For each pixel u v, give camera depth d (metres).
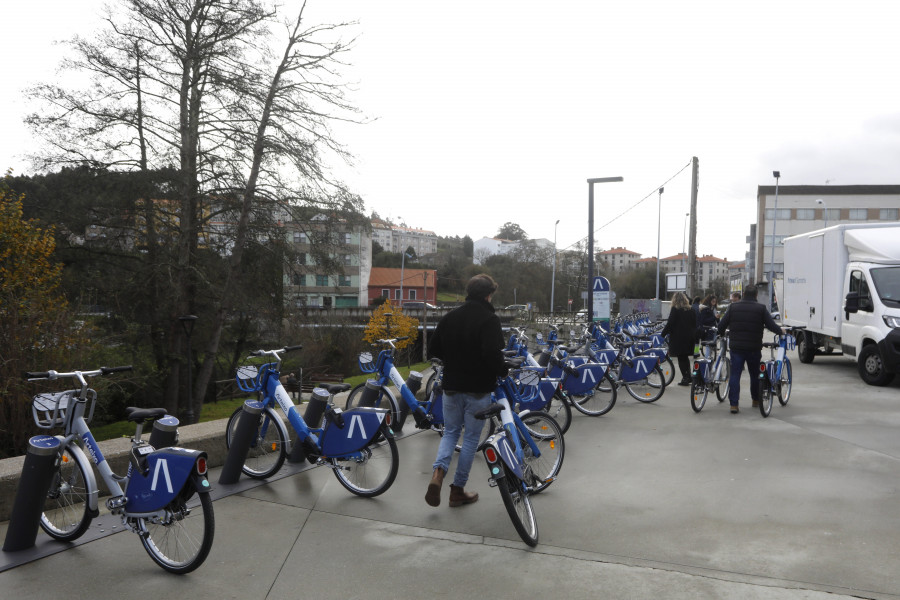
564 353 9.27
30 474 4.18
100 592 3.65
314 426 6.32
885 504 5.10
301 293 19.88
